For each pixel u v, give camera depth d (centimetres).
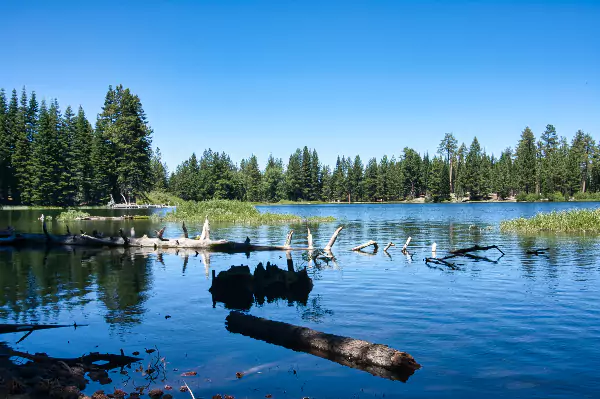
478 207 8825
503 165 12925
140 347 793
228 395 596
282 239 2817
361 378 652
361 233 3184
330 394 597
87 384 637
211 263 1809
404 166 14125
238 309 1051
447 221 4588
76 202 8312
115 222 4550
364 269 1602
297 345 795
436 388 609
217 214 5175
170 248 2333
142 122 8944
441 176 12838
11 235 2586
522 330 849
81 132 8131
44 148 7512
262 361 725
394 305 1056
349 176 14575
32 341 826
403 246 2316
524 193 11612
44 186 7412
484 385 614
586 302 1064
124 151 8650
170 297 1184
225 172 11706
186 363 716
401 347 766
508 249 2114
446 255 1958
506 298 1113
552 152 12750
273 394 600
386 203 13888
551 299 1098
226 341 824
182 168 14775
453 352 739
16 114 8131
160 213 6322
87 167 8169
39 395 580
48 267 1702
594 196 10856
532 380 627
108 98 8856
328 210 8606
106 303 1111
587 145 12100
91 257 2005
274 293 1227
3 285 1341
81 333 871
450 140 13900
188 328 903
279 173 14488
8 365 681
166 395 593
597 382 618
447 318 936
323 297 1159
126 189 8744
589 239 2525
